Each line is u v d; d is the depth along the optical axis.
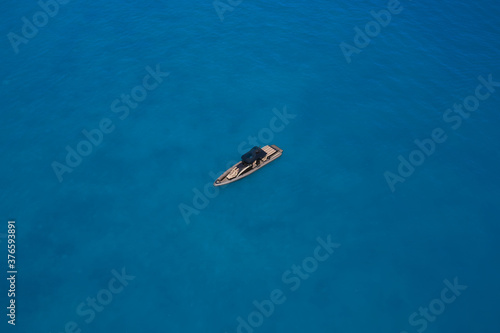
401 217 53.88
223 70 73.50
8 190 56.34
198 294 46.81
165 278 48.06
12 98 68.31
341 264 49.44
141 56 75.88
